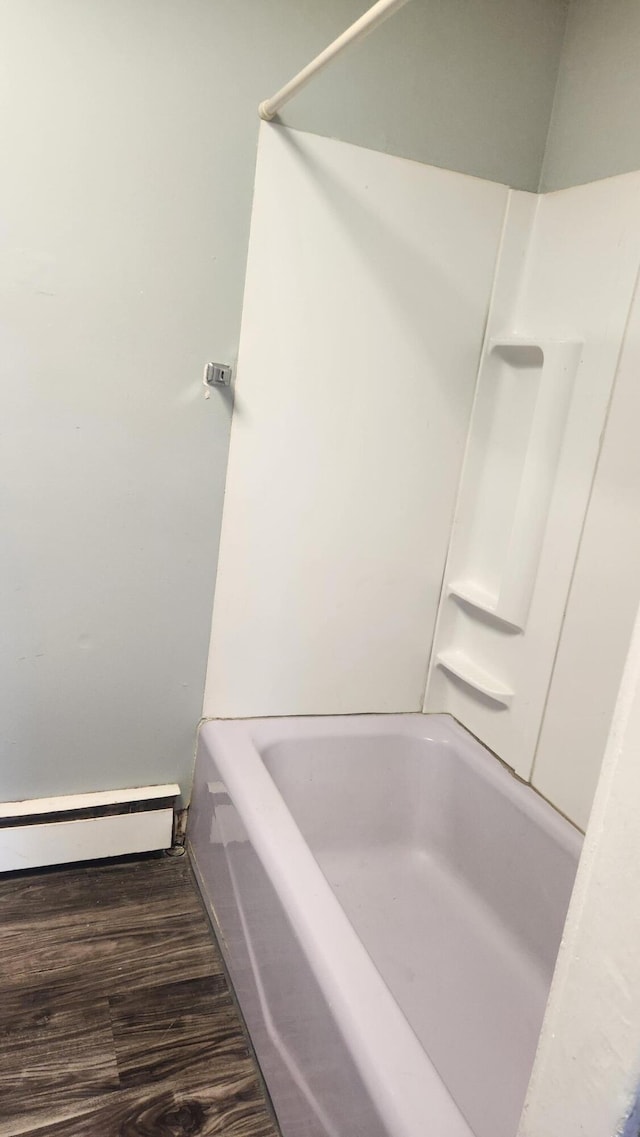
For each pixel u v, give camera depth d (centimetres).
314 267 155
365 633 184
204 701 175
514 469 172
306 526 171
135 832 171
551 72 164
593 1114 49
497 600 170
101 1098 121
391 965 151
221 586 167
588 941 50
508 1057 132
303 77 122
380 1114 87
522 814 158
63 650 158
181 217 143
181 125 138
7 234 132
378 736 183
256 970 131
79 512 151
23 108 127
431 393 172
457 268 167
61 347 141
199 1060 129
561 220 161
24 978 141
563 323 159
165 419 152
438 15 151
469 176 163
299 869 126
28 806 162
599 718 146
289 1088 115
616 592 143
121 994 140
